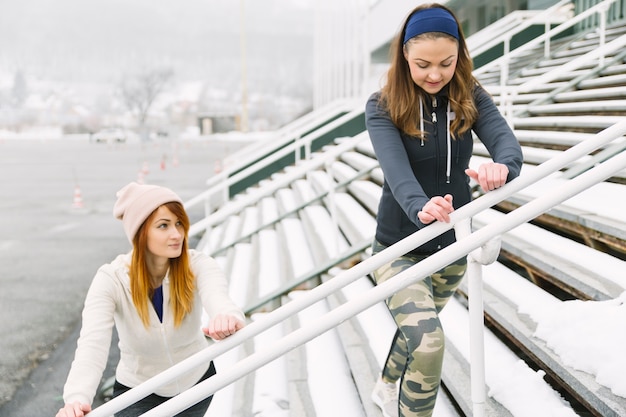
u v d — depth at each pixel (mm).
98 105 113562
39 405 3971
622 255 3074
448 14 1929
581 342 2195
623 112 5195
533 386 2283
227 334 1756
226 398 3211
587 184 1519
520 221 1554
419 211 1756
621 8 10227
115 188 16875
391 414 2449
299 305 1705
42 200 14180
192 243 8570
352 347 3367
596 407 1952
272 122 120688
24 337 5191
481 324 1680
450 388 2625
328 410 2869
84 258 8047
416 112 2029
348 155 8906
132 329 2049
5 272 7312
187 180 19125
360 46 13070
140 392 1707
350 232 5375
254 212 8727
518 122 6250
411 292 1994
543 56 9852
